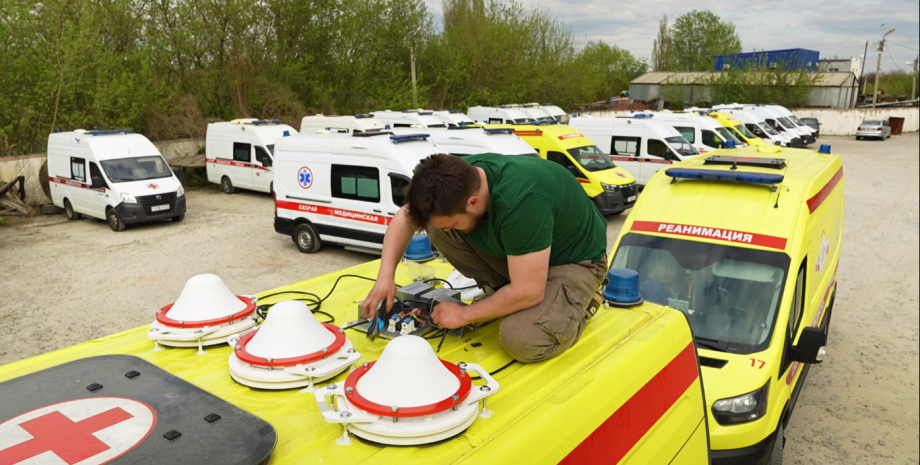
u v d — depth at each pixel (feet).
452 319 6.91
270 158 57.31
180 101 73.05
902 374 21.50
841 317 27.50
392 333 7.10
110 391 5.35
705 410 9.14
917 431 17.60
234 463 4.23
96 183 46.06
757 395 13.37
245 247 40.09
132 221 44.96
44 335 25.09
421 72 108.99
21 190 53.57
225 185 63.05
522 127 51.75
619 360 6.94
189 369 6.19
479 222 6.85
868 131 125.90
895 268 35.53
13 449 4.38
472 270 8.19
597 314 8.37
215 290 7.02
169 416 4.91
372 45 100.94
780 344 14.52
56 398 5.19
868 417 18.51
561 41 129.49
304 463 4.59
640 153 59.06
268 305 8.04
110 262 36.45
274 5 87.86
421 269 10.14
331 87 96.02
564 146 49.80
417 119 68.49
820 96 161.27
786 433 17.67
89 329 25.75
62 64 62.23
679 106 156.04
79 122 63.77
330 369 5.82
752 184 17.54
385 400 4.95
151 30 76.43
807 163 21.06
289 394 5.67
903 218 49.16
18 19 61.00
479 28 119.03
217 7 80.89
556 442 5.52
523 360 6.60
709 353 14.62
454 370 5.53
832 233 21.62
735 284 15.78
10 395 5.25
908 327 26.11
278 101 84.12
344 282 9.48
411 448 4.84
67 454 4.32
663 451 7.60
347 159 34.86
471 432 5.16
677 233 17.13
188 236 43.57
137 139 48.57
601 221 8.05
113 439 4.53
